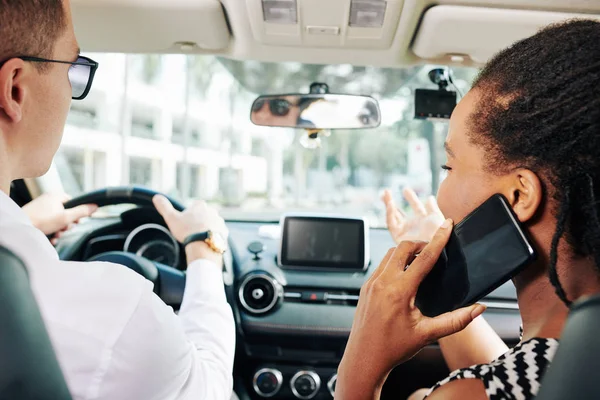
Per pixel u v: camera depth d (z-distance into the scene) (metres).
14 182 2.14
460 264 0.74
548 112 0.63
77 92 0.97
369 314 0.76
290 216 2.29
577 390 0.43
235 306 2.17
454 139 0.76
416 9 1.60
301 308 2.17
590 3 1.55
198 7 1.65
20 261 0.55
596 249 0.61
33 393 0.51
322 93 2.14
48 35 0.78
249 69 2.41
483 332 1.15
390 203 1.51
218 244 1.37
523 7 1.59
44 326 0.54
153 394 0.84
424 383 2.13
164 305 0.86
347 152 2.99
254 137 3.99
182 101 3.55
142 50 2.02
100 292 0.77
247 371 2.22
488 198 0.72
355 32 1.75
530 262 0.67
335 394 0.80
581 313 0.46
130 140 4.41
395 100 2.34
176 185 4.75
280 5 1.60
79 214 1.67
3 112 0.76
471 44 1.80
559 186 0.64
